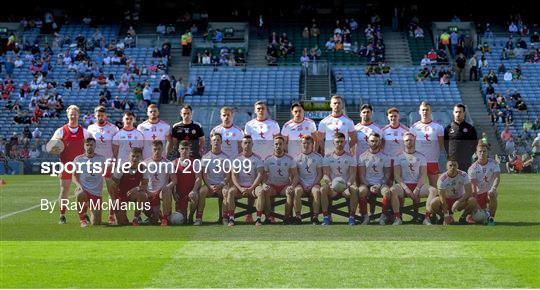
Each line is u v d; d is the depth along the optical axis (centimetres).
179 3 4853
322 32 4731
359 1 4900
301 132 1512
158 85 4181
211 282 884
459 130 1497
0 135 3728
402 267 959
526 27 4622
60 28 4738
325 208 1358
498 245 1117
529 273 925
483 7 4766
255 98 4066
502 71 4178
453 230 1277
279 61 4456
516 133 3703
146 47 4516
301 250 1077
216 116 3638
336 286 862
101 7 4850
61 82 4188
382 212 1370
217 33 4528
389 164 1392
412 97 4038
